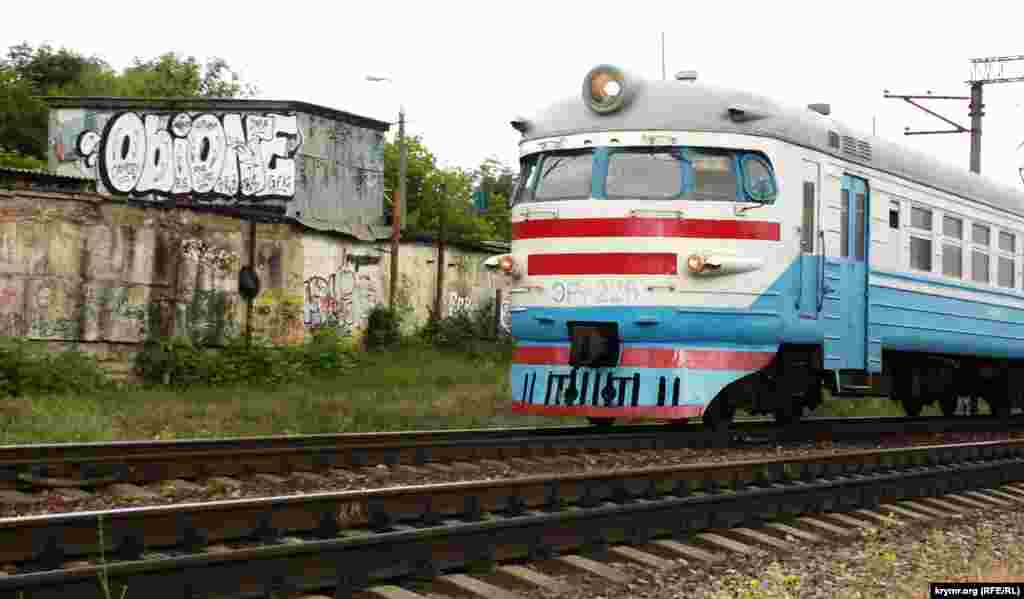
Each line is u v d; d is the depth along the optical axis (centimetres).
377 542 631
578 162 1294
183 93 5375
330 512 705
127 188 3284
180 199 3234
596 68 1290
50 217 1867
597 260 1258
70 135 3328
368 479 990
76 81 5531
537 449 1157
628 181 1264
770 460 1029
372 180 3409
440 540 666
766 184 1284
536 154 1333
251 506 678
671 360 1241
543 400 1297
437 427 1638
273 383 2081
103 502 851
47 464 905
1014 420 1972
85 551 617
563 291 1274
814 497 953
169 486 912
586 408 1267
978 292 1755
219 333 2148
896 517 984
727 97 1288
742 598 669
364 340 2641
